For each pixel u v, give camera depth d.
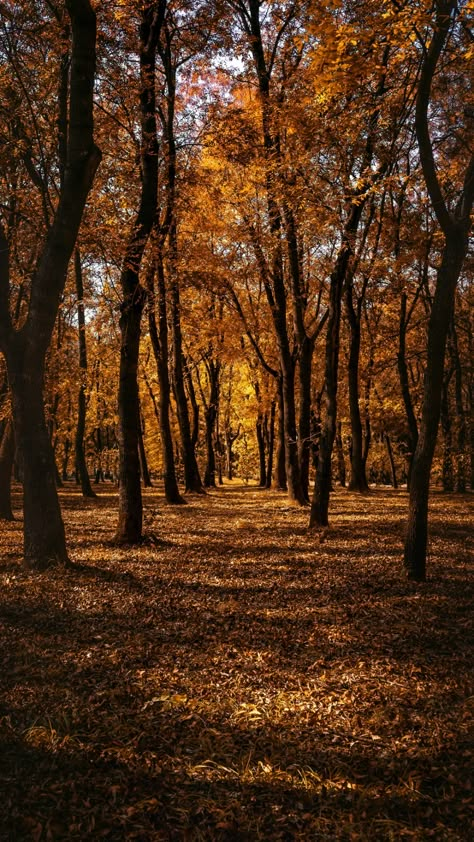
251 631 7.66
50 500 10.96
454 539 14.90
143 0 13.97
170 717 5.36
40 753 4.78
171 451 25.55
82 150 10.25
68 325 36.06
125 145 16.39
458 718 5.44
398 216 24.45
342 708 5.60
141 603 8.77
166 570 11.01
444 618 8.30
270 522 18.31
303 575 10.83
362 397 37.06
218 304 32.16
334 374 16.81
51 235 10.48
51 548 10.92
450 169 18.28
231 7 20.44
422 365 38.22
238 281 25.69
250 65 20.88
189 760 4.70
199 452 55.53
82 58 10.04
